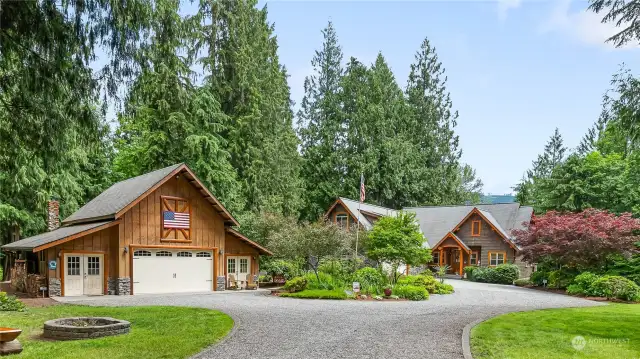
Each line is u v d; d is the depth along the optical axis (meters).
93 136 11.65
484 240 35.34
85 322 10.16
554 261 25.92
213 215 22.61
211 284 22.30
